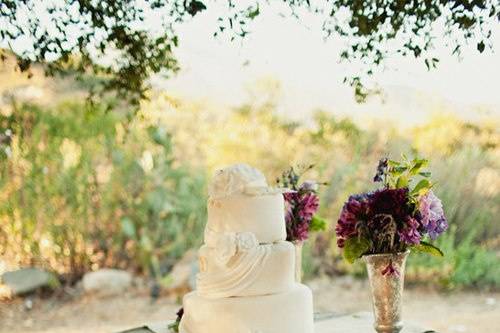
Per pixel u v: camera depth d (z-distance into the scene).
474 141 5.87
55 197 5.83
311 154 5.97
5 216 5.80
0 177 5.71
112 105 3.12
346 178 5.78
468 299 5.23
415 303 5.22
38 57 2.71
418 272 5.63
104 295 5.65
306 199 2.82
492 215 5.70
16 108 5.61
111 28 2.70
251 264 2.36
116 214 5.96
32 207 5.80
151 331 2.93
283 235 2.51
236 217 2.41
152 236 5.99
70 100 5.97
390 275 2.35
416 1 2.55
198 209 6.05
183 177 6.05
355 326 2.83
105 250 5.99
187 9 2.66
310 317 2.47
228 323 2.34
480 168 5.73
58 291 5.73
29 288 5.64
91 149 5.89
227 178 2.42
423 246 2.43
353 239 2.35
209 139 6.29
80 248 5.91
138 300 5.54
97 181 5.93
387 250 2.34
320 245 5.89
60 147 5.83
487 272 5.43
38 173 5.77
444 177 5.67
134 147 5.95
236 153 6.10
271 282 2.40
